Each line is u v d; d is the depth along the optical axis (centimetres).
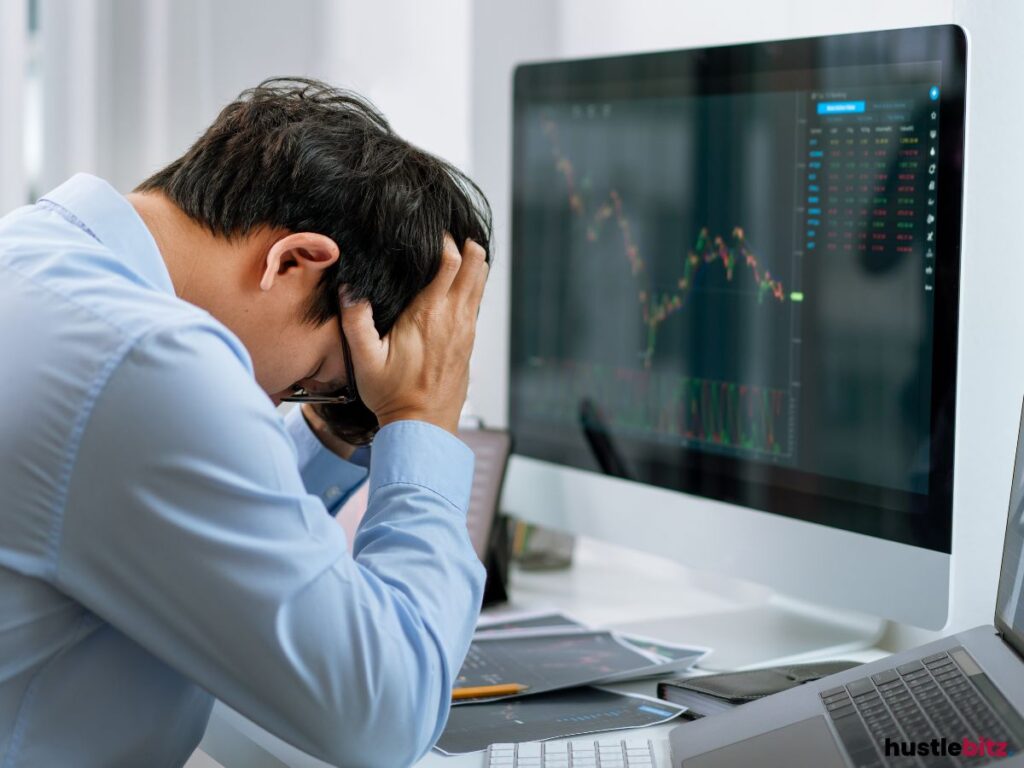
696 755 84
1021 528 86
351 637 78
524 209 150
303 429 115
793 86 115
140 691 82
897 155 106
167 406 73
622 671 108
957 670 82
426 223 92
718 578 153
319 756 80
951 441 103
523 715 100
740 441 123
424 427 93
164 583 75
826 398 114
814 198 114
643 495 134
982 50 110
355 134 91
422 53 199
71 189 87
